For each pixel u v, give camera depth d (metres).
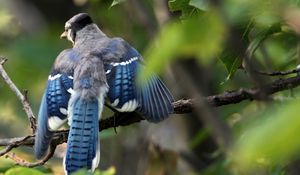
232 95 8.74
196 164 14.59
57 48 17.52
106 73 9.59
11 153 10.26
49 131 9.16
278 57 12.21
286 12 3.60
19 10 18.16
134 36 15.26
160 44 3.59
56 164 12.15
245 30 8.38
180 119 14.52
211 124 4.31
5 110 16.75
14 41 17.73
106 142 15.33
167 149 13.32
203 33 3.52
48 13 18.05
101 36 10.77
